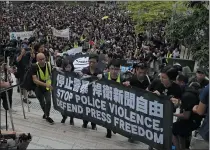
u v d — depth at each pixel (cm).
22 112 748
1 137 473
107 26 3769
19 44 1521
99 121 614
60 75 654
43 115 700
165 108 501
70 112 655
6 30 3291
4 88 575
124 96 556
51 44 2295
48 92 676
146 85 598
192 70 1090
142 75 590
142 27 2803
